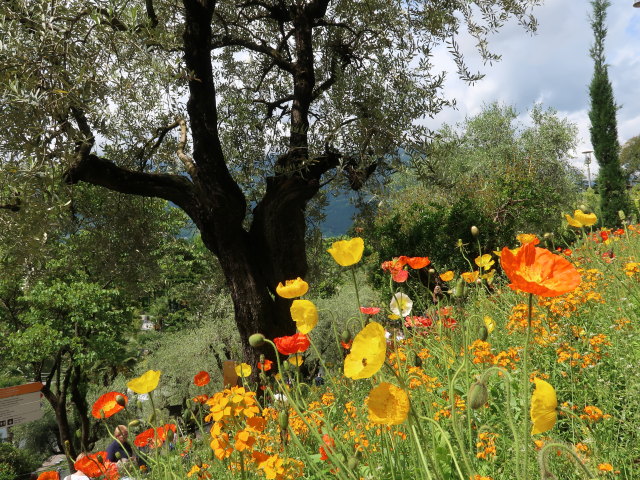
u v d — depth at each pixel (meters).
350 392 2.25
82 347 16.05
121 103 6.07
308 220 9.84
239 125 9.52
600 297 3.05
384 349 1.10
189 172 7.41
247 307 7.15
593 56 23.84
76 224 8.80
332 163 7.66
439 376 2.49
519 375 2.27
